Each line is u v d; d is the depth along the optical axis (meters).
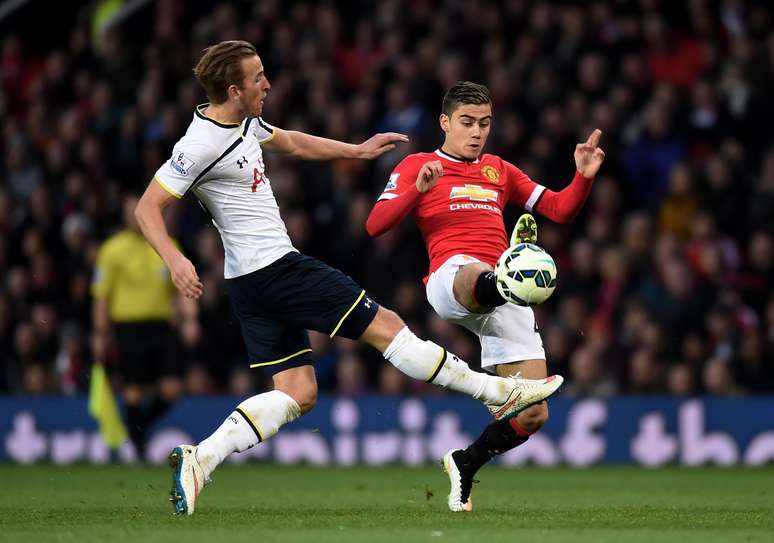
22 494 27.61
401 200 22.19
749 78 48.31
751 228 45.25
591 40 50.16
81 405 40.75
